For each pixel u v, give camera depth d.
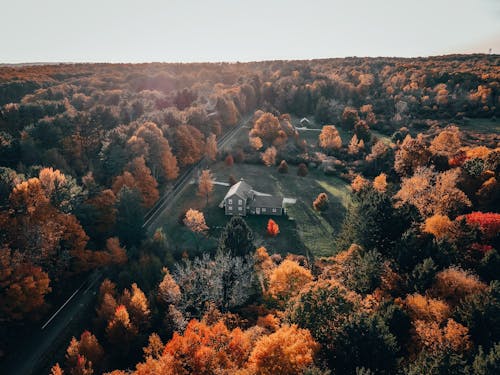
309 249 72.81
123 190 68.19
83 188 73.12
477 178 68.38
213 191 96.81
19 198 55.22
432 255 46.31
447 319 36.62
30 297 47.09
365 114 159.38
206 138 121.31
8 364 44.44
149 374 34.88
